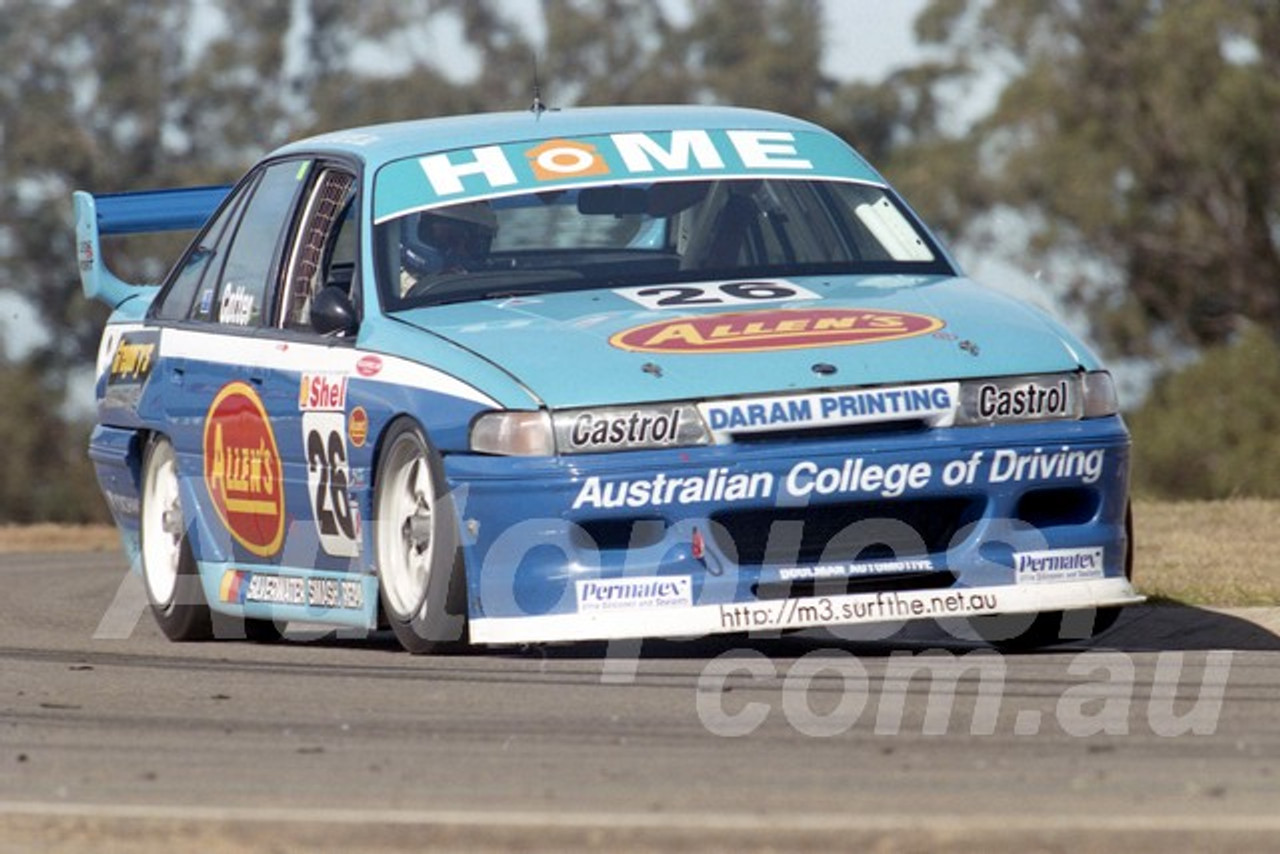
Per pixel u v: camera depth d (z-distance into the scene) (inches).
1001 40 5644.7
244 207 1177.4
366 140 1108.5
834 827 556.1
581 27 6850.4
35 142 6574.8
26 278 6496.1
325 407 1000.2
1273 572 1252.5
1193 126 5187.0
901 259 1047.0
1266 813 579.8
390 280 1010.1
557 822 569.3
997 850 539.2
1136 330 5319.9
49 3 6678.2
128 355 1227.9
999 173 5462.6
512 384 900.6
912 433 898.7
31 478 6358.3
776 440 888.3
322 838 570.6
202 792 639.1
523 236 1026.1
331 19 6761.8
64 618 1280.8
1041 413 916.6
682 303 968.9
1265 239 5241.1
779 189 1062.4
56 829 590.2
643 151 1074.1
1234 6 5231.3
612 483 879.7
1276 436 4544.8
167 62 6766.7
